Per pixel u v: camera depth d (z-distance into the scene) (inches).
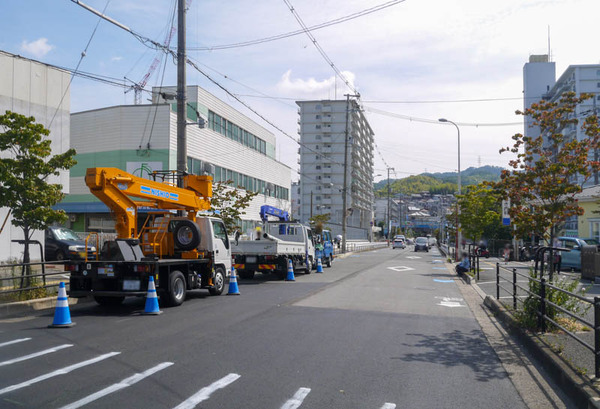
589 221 1219.9
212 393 221.5
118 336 341.7
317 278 855.7
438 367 275.9
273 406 206.7
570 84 2728.8
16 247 682.8
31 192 484.1
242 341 329.7
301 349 310.2
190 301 537.6
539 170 434.9
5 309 441.4
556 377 251.0
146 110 1226.6
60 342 320.8
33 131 493.4
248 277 840.9
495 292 650.8
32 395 214.5
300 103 4057.6
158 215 552.7
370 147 4808.1
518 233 450.9
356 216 4220.0
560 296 358.9
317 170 4010.8
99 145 1252.5
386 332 371.9
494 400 222.5
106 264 461.7
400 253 2133.4
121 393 218.8
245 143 1652.3
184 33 702.5
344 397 220.7
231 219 965.8
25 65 693.9
